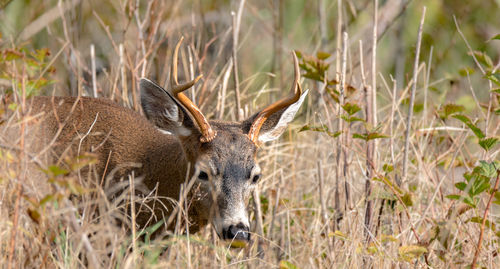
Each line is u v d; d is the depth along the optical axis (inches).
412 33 761.0
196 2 674.2
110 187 426.0
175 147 422.9
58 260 347.6
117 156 434.0
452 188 473.1
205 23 655.8
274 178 484.4
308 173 515.2
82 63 592.4
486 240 409.1
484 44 733.3
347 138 456.1
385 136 402.3
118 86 558.3
